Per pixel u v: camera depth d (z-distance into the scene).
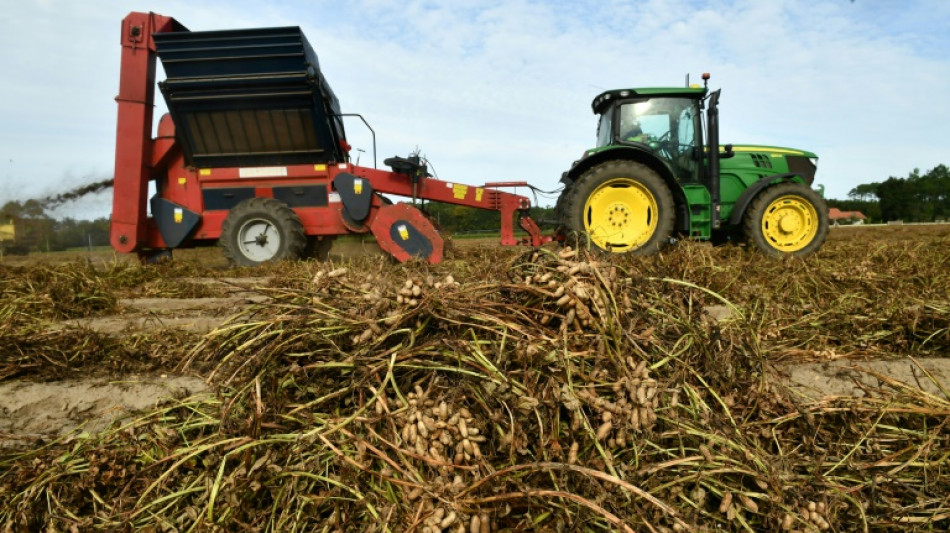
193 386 2.42
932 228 26.36
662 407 1.74
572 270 1.92
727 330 2.18
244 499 1.57
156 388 2.43
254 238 8.06
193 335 3.12
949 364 2.56
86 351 2.82
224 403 1.89
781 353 2.78
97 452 1.85
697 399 1.80
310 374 1.89
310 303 2.12
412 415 1.60
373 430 1.62
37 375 2.66
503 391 1.61
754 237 7.64
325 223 8.22
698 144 7.69
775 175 7.73
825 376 2.49
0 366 2.62
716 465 1.57
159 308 4.63
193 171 8.23
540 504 1.46
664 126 7.72
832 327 3.18
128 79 7.86
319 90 7.75
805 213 7.70
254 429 1.66
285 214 7.95
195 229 8.22
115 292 5.51
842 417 2.02
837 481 1.74
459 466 1.49
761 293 3.85
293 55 7.49
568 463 1.50
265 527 1.56
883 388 2.39
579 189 7.29
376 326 1.89
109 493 1.83
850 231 23.47
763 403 1.96
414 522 1.38
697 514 1.51
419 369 1.79
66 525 1.69
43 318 3.88
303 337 1.95
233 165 8.21
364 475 1.59
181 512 1.68
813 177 8.70
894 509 1.62
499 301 2.03
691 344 1.99
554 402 1.59
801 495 1.52
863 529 1.55
